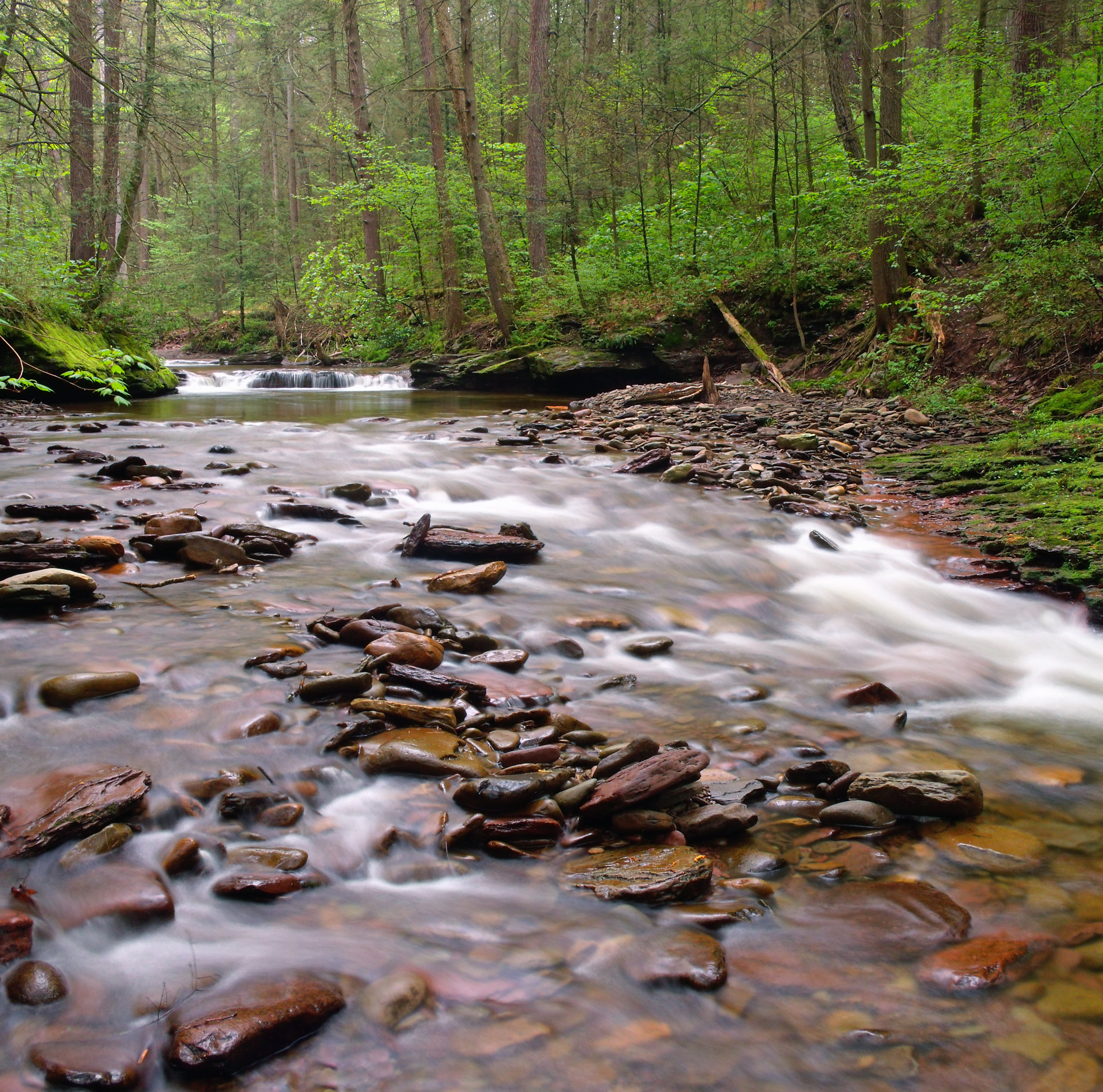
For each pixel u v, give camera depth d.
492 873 2.20
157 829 2.20
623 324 17.89
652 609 4.44
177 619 3.76
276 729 2.75
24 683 2.92
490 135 27.97
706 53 19.05
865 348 14.59
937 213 14.03
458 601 4.34
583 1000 1.73
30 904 1.87
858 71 15.65
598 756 2.78
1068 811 2.58
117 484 6.54
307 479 7.11
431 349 23.84
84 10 11.82
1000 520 6.35
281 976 1.74
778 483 7.55
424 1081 1.52
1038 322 11.45
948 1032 1.67
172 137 11.39
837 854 2.33
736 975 1.83
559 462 8.56
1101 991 1.78
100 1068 1.49
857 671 3.79
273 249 34.47
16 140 12.16
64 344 14.35
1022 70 15.02
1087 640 4.36
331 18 31.38
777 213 17.86
